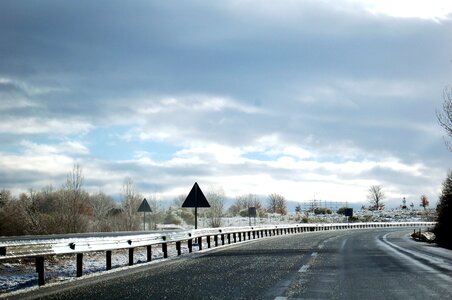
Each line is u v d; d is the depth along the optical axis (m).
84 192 39.75
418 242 30.23
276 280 10.60
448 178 37.19
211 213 68.06
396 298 8.08
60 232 35.09
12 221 35.97
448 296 8.26
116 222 45.50
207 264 15.00
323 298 8.11
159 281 10.77
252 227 36.56
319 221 96.06
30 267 17.17
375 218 119.44
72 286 10.15
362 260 16.02
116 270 13.39
